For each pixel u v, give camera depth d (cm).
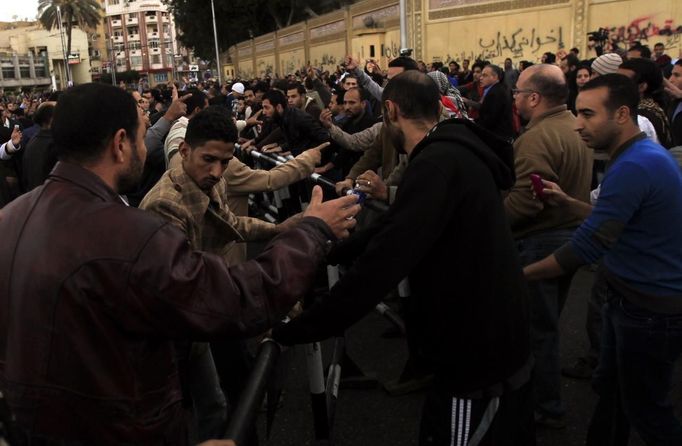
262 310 130
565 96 277
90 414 121
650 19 1541
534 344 278
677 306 207
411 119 192
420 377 325
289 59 3894
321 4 4116
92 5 7750
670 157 212
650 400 219
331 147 536
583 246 207
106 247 119
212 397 250
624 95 210
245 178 297
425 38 2208
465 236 171
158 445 131
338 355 300
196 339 125
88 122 129
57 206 125
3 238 128
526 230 279
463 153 173
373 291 166
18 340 121
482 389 178
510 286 179
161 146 448
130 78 8581
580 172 276
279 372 209
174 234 126
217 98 802
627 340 216
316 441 285
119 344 122
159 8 11369
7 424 93
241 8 4491
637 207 203
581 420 295
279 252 137
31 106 1545
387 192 288
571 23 1728
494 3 1938
